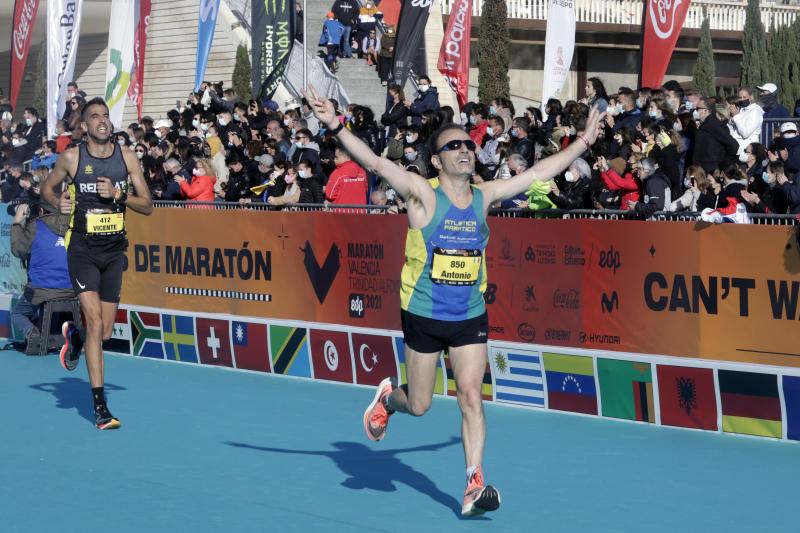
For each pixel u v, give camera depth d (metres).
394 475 7.23
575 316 9.37
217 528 6.02
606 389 9.12
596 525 6.10
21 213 13.18
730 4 31.41
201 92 18.08
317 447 8.09
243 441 8.29
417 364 6.20
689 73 32.38
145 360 12.52
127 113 28.52
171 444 8.20
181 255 12.37
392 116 14.88
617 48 30.98
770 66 29.86
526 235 9.63
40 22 28.58
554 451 7.96
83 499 6.64
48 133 18.86
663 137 10.49
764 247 8.30
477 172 11.34
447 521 6.15
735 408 8.44
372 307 10.70
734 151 11.07
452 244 6.02
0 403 9.88
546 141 12.75
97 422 8.70
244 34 25.78
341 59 23.38
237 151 14.97
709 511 6.40
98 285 8.75
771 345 8.31
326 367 11.02
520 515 6.29
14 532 5.96
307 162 12.09
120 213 8.76
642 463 7.59
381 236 10.58
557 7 14.89
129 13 20.05
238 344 11.77
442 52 16.86
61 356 9.22
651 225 8.88
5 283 14.35
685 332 8.75
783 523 6.16
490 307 9.91
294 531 5.96
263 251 11.59
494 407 9.66
